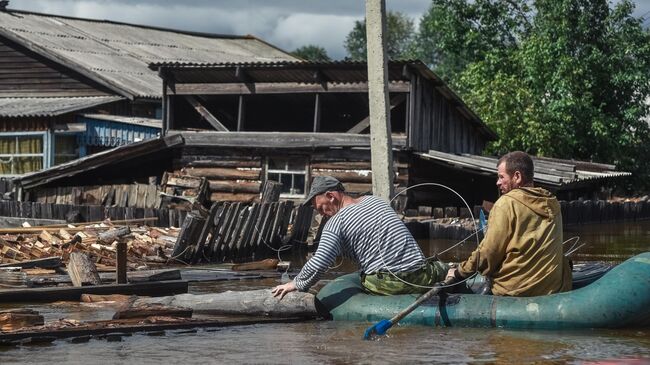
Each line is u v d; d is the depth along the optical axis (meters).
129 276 10.67
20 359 6.79
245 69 22.53
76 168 22.89
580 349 6.99
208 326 8.16
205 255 14.37
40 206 20.47
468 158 21.81
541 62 31.12
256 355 6.93
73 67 31.25
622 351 6.92
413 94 21.75
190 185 20.81
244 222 15.37
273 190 17.36
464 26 34.19
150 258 13.54
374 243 8.25
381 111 15.67
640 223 25.86
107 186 21.72
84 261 10.43
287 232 17.22
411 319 8.06
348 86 22.06
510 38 33.84
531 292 7.93
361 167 22.02
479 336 7.54
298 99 24.77
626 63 31.69
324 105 25.28
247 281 11.77
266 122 27.11
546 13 31.69
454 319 7.94
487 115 30.94
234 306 8.74
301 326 8.17
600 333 7.61
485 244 7.90
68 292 9.93
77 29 36.88
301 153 22.61
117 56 34.66
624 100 32.22
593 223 24.98
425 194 23.02
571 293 7.84
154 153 23.66
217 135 23.14
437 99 23.55
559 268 7.96
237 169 23.17
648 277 7.73
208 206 22.94
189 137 23.38
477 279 8.60
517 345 7.16
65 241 13.50
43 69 32.38
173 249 13.86
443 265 8.45
